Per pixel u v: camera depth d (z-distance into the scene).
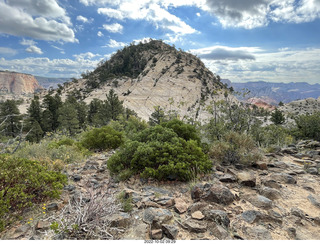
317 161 6.12
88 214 2.78
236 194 3.78
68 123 46.94
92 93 155.75
